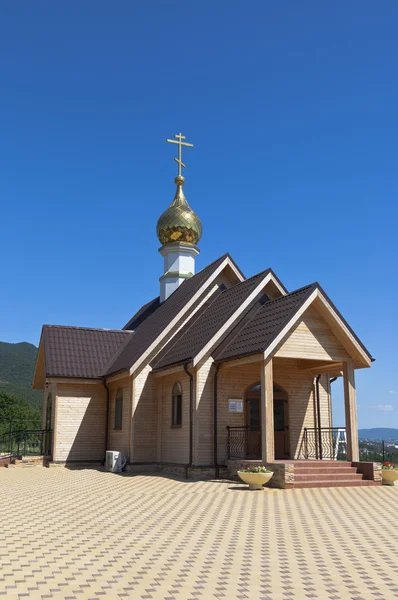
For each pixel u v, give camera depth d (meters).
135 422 21.77
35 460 24.42
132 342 26.30
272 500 13.45
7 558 7.84
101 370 25.56
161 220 30.31
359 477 16.84
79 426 25.06
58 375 24.52
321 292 17.70
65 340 26.56
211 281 23.34
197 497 14.01
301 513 11.65
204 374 19.33
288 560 7.85
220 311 21.28
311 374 21.56
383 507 12.55
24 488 16.25
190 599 6.14
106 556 7.99
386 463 17.03
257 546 8.66
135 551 8.30
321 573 7.25
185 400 20.00
